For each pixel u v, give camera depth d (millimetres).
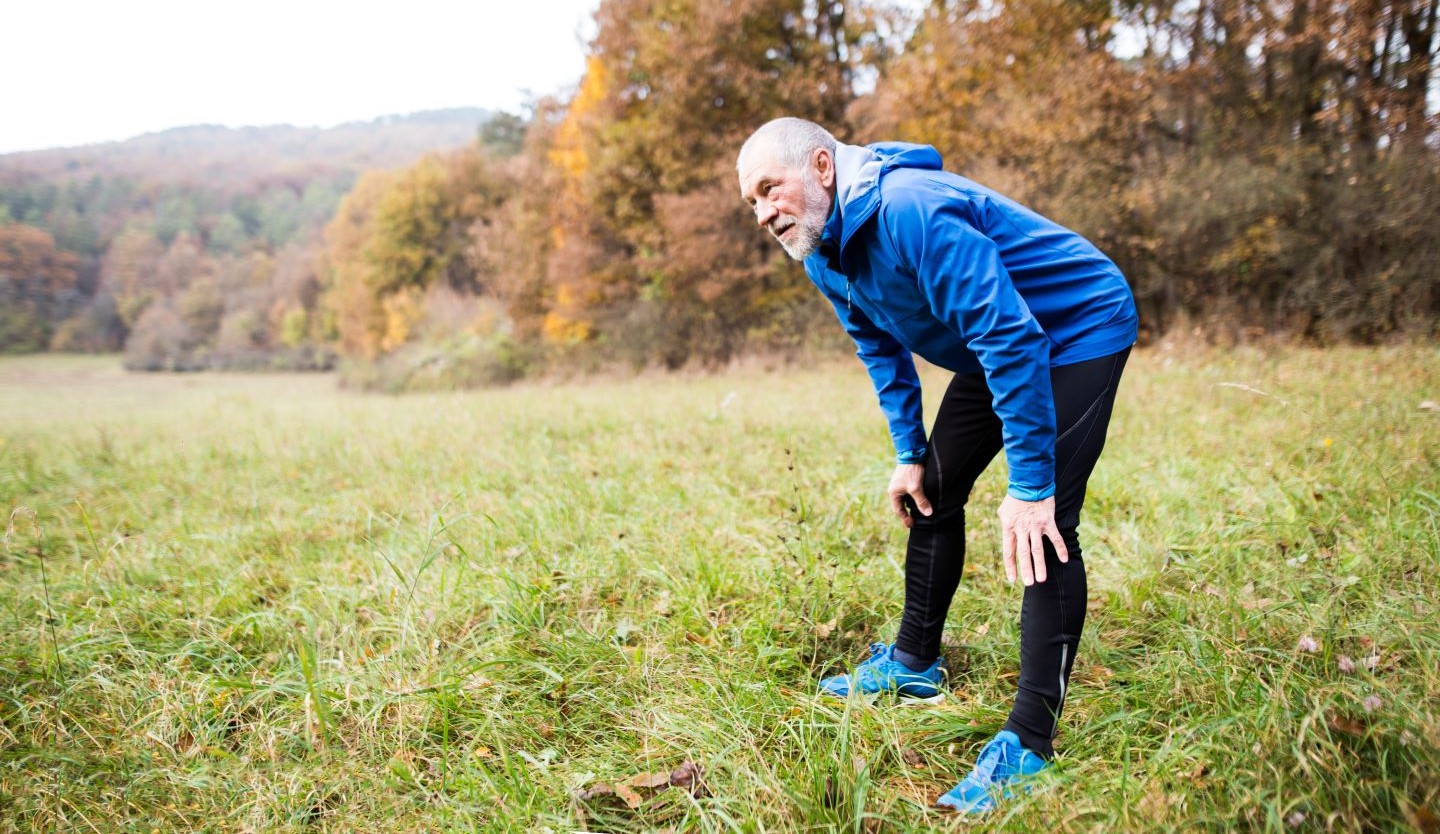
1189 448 3977
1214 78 10195
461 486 4500
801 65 15492
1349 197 8820
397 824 1707
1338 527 2688
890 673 2111
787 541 2965
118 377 37125
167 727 2084
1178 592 2424
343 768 1864
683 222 15273
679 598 2607
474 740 1941
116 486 5359
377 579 2916
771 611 2477
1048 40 11047
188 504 4758
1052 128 10523
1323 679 1824
